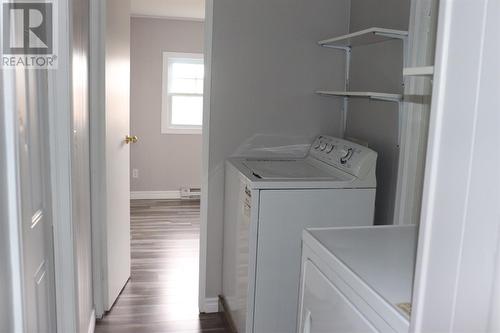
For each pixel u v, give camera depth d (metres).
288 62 2.90
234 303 2.58
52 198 1.71
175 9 5.16
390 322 0.94
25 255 1.20
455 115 0.58
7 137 1.09
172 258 3.82
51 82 1.65
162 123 5.92
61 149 1.70
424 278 0.66
